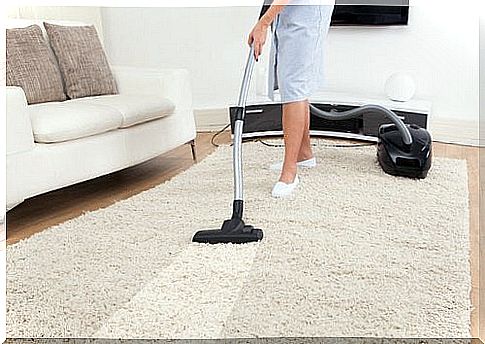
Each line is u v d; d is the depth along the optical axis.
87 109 2.84
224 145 3.83
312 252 2.22
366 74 4.15
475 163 3.49
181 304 1.88
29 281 2.04
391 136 3.18
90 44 3.38
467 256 2.20
